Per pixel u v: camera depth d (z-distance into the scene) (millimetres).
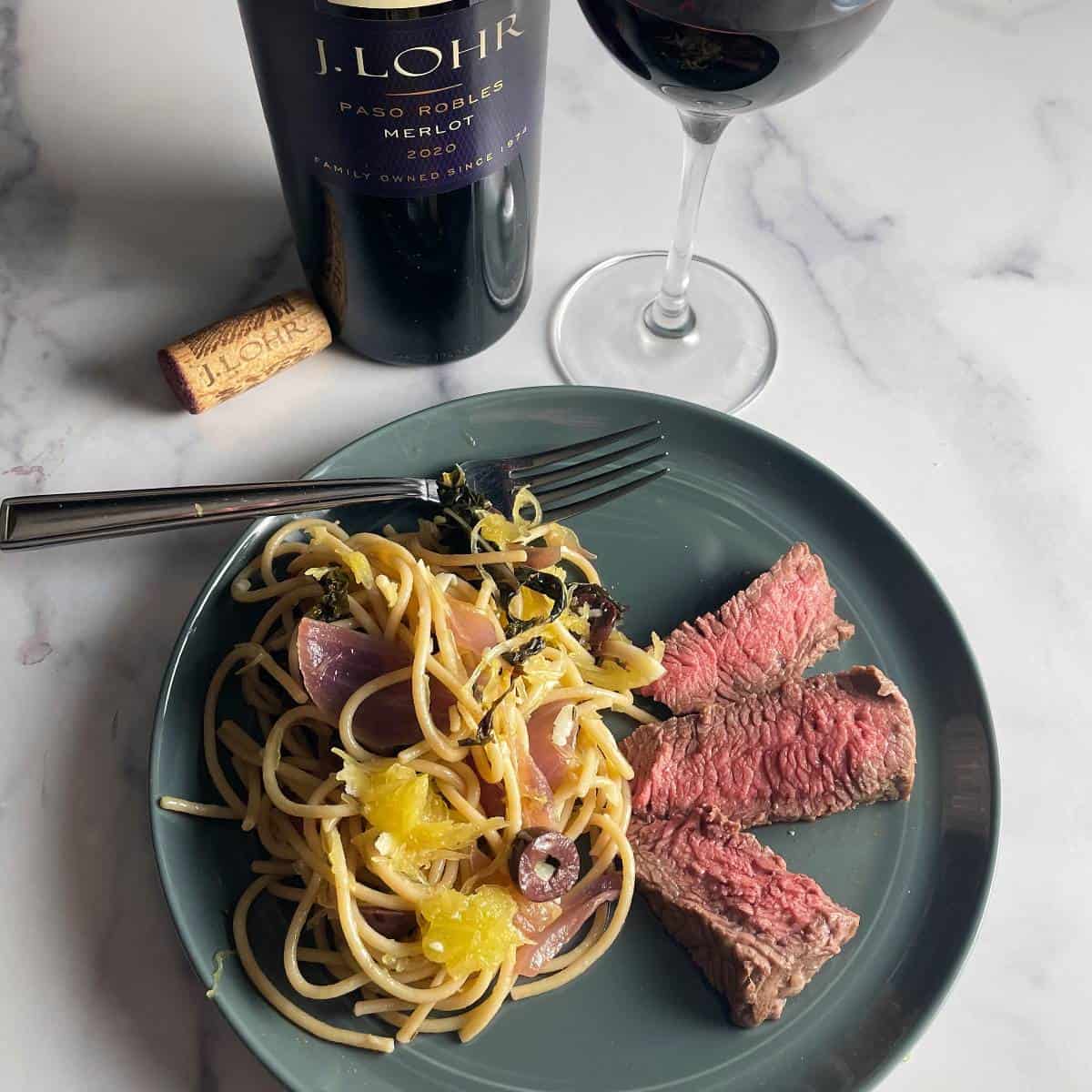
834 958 446
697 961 447
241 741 470
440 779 464
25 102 617
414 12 420
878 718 472
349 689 465
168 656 501
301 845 455
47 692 494
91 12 645
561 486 510
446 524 498
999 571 530
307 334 540
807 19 409
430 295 516
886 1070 425
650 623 504
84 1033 443
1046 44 657
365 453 504
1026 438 556
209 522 474
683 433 522
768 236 601
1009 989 461
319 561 495
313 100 448
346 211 484
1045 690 508
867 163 621
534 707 477
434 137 456
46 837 470
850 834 468
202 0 652
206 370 525
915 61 650
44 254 579
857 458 549
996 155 625
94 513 470
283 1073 414
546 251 594
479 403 514
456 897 439
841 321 580
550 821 460
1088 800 489
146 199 593
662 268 590
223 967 432
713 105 463
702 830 467
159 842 440
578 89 637
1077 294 589
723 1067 430
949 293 588
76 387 551
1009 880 476
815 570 499
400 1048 431
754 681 491
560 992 442
